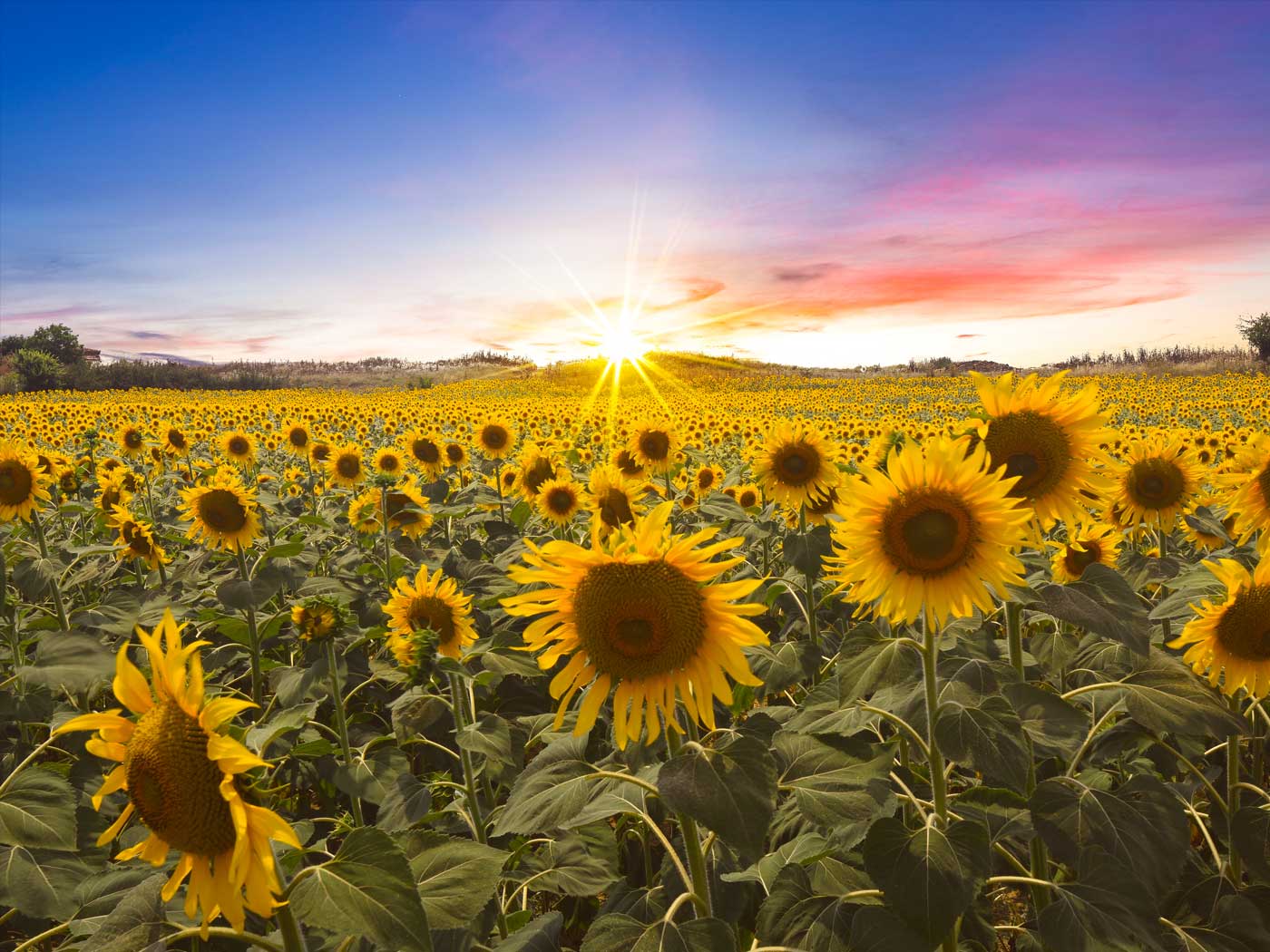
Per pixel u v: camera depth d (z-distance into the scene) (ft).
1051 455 10.43
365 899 6.38
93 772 13.60
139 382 261.65
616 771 9.68
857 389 237.25
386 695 18.83
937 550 8.73
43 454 32.73
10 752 14.83
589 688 8.47
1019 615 10.15
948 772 12.17
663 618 7.97
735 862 10.98
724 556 19.22
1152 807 9.21
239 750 5.65
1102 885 8.42
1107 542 16.93
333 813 16.17
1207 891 10.67
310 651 18.88
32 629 17.17
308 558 20.03
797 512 22.79
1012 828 9.55
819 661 13.98
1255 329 296.92
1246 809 10.55
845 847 9.95
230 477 22.02
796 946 8.86
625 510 24.94
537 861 12.53
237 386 277.85
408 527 25.20
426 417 77.92
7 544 20.88
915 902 7.80
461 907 7.60
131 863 11.33
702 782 7.30
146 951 6.45
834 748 8.82
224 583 17.72
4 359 290.56
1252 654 10.45
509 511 29.81
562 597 8.51
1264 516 14.32
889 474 9.27
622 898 10.16
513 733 15.07
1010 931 11.14
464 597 15.19
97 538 28.99
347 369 369.91
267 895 5.92
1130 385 192.85
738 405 159.22
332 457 35.88
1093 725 10.21
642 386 269.64
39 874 10.72
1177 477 17.70
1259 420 96.78
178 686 6.06
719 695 8.12
